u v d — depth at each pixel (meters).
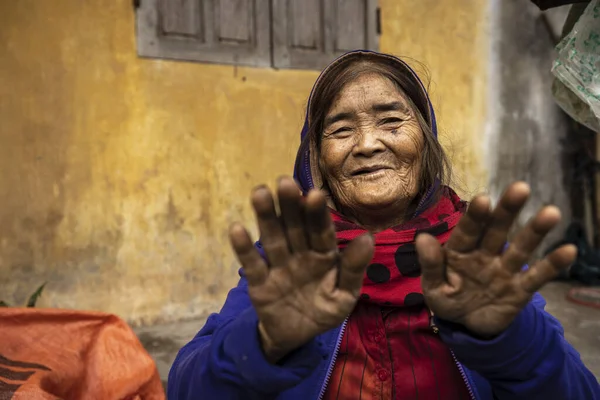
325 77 1.24
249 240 0.75
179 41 4.24
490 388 1.09
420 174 1.21
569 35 2.02
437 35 5.34
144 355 1.99
